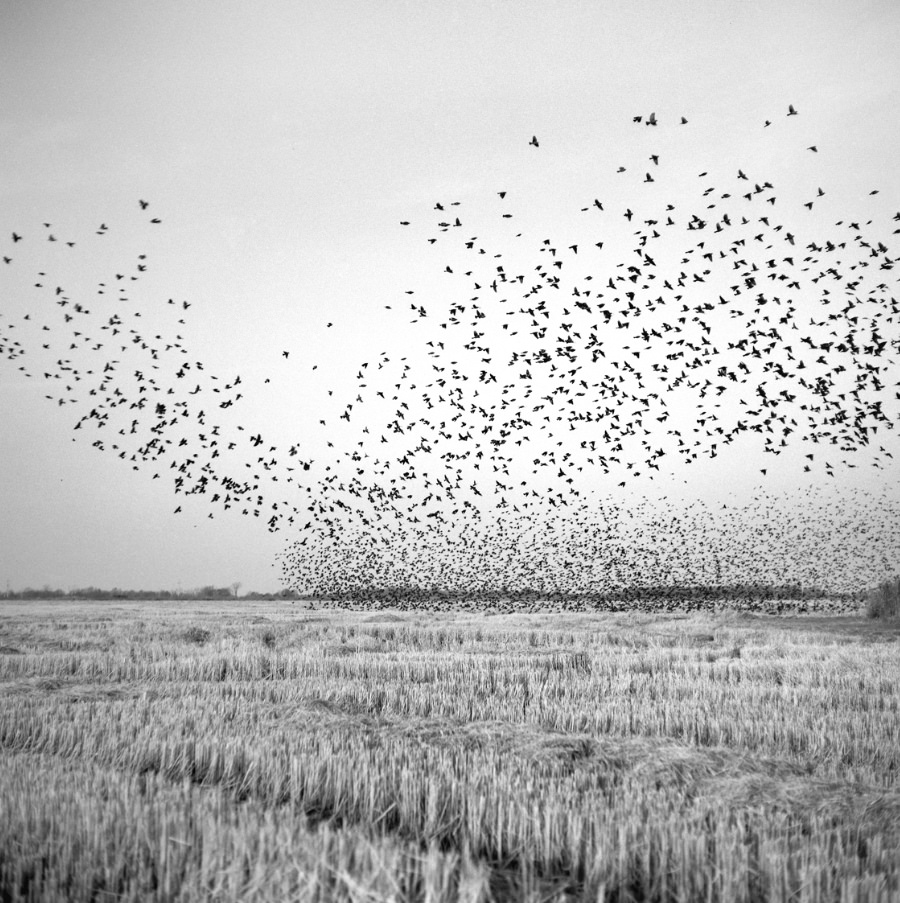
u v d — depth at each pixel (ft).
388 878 18.66
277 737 34.35
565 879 21.36
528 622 115.96
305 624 108.27
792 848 22.35
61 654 67.56
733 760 31.83
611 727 41.06
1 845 21.50
